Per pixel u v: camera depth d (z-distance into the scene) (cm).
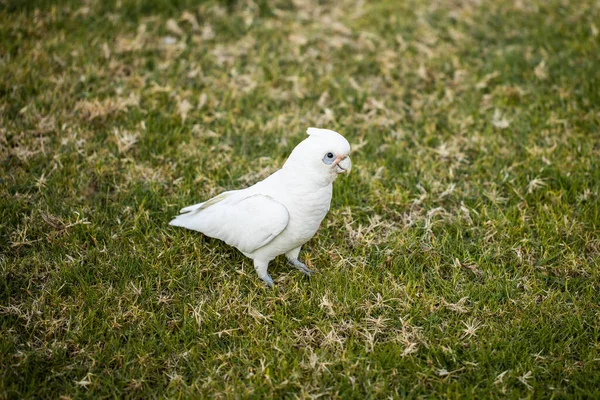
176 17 660
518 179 474
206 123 532
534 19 677
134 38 621
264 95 566
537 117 534
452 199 463
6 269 384
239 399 321
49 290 376
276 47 634
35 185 446
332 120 535
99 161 468
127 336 357
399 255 414
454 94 578
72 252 403
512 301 379
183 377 337
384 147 511
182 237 418
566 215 432
